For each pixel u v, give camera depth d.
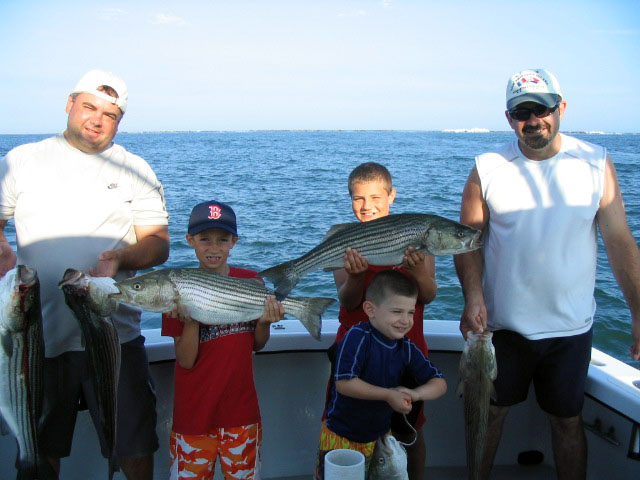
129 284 2.79
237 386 3.07
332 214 16.12
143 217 3.36
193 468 3.06
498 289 3.31
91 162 3.21
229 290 2.98
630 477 3.23
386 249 3.07
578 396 3.26
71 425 3.22
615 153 59.06
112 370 2.82
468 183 3.46
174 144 92.75
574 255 3.20
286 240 12.52
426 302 3.23
